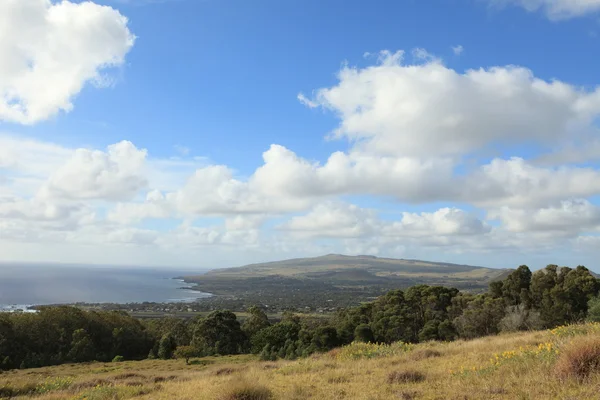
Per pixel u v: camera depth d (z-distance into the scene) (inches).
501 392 288.5
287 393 364.8
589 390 254.4
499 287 1977.1
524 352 408.5
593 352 294.2
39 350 2418.8
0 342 2231.8
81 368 1833.2
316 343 1807.3
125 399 467.2
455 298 2139.5
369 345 761.6
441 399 294.4
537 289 1740.9
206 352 2532.0
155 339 3009.4
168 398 435.2
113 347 2768.2
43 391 611.2
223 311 2773.1
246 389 351.6
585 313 1551.4
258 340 2108.8
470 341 740.7
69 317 2623.0
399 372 401.1
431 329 1838.1
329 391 366.3
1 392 596.7
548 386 281.1
